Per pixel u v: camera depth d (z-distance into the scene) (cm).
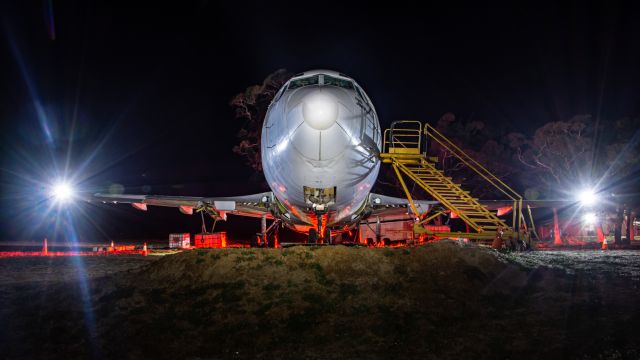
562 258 1953
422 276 1303
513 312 1118
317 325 1066
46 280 1717
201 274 1331
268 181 1797
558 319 1052
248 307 1151
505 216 4812
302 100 1410
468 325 1050
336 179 1516
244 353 952
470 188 4438
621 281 1371
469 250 1442
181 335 1041
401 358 900
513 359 866
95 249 3070
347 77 1636
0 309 1268
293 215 2022
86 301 1275
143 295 1256
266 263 1352
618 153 3600
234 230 6000
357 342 983
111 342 1012
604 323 1005
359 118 1480
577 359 845
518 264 1468
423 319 1081
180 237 3195
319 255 1378
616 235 3441
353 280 1279
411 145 2131
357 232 3647
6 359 952
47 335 1065
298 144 1409
